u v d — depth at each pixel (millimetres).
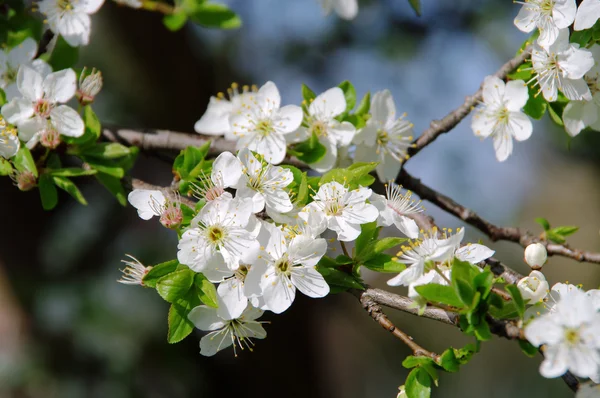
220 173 657
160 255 1038
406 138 721
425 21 1045
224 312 648
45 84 696
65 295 1014
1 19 754
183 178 669
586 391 635
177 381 1050
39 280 1021
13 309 996
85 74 752
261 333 659
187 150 676
